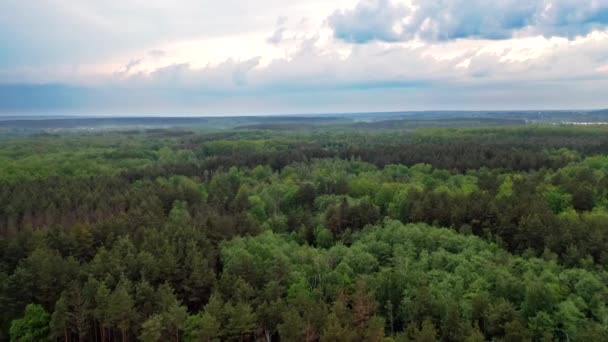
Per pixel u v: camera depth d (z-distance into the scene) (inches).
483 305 2084.2
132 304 2092.8
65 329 2128.4
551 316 2053.4
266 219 3922.2
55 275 2353.6
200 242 2901.1
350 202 3998.5
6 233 3100.4
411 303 2145.7
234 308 2055.9
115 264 2410.2
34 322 2135.8
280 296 2293.3
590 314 2113.7
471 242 2817.4
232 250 2770.7
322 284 2415.1
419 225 3159.5
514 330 1882.4
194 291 2417.6
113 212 3695.9
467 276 2374.5
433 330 1854.1
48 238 2874.0
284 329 1925.4
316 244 3422.7
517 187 3969.0
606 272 2351.1
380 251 2819.9
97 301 2106.3
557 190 3833.7
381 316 2204.7
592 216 3144.7
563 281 2288.4
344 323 1996.8
